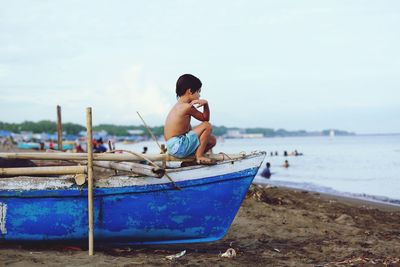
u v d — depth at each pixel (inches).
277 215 379.6
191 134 227.3
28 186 220.8
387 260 244.1
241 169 229.6
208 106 230.2
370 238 308.7
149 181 222.8
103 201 222.8
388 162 1318.9
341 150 2325.3
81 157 225.5
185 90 234.1
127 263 205.6
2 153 223.0
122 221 225.8
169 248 250.1
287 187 709.9
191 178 224.7
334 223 364.8
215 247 262.2
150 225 228.1
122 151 236.2
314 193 601.6
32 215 222.8
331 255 255.9
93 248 223.0
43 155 224.8
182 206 227.3
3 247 227.1
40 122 6210.6
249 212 385.4
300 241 293.7
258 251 257.4
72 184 221.5
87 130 217.2
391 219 406.6
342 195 601.0
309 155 1839.3
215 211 231.1
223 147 3585.1
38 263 198.5
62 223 224.1
